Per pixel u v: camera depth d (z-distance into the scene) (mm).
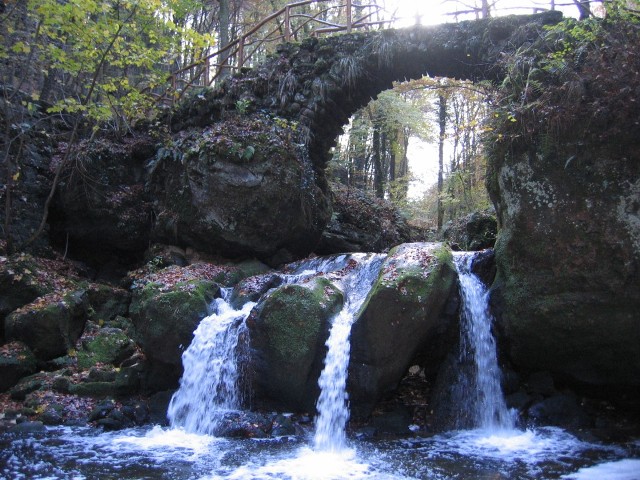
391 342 6953
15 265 9594
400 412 7273
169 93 13555
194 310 8180
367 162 27750
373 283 8219
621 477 5309
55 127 12539
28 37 11266
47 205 10594
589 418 7059
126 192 11852
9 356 8492
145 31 10977
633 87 6531
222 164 10406
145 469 5664
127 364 8609
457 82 16594
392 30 10805
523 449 6242
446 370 7500
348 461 5887
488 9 10773
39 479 5371
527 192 7328
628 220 6629
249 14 26719
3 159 11289
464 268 8328
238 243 10492
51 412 7473
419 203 27906
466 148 21094
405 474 5488
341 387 7090
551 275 7086
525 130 7355
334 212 13758
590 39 7320
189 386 7832
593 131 6844
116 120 12453
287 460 5930
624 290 6594
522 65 7891
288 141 10820
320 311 7391
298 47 11992
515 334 7391
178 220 10867
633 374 6844
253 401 7645
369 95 11727
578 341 6980
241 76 12328
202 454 6148
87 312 9867
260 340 7469
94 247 12141
